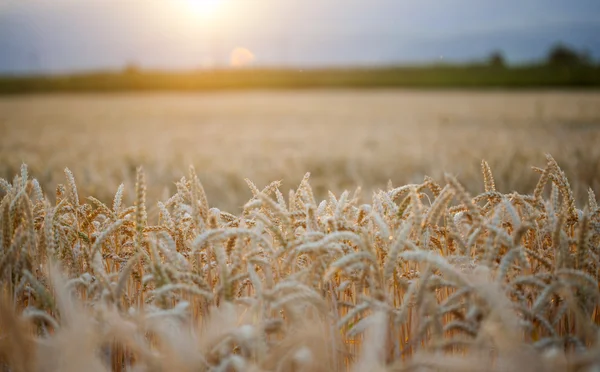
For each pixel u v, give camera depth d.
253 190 2.21
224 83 66.94
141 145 13.77
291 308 1.52
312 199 2.04
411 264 2.16
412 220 1.86
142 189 1.82
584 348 1.60
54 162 8.89
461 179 7.11
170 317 1.53
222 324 1.56
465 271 1.88
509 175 7.38
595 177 6.79
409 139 14.99
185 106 35.91
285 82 65.75
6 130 18.94
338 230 1.96
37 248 2.10
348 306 1.90
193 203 1.93
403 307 1.65
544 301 1.61
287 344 1.44
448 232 2.08
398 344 1.63
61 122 23.45
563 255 1.80
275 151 12.22
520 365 1.32
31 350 1.50
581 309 1.72
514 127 18.69
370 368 1.28
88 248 2.24
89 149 12.34
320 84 64.19
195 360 1.39
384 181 8.41
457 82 56.91
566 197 2.11
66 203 2.36
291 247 1.82
